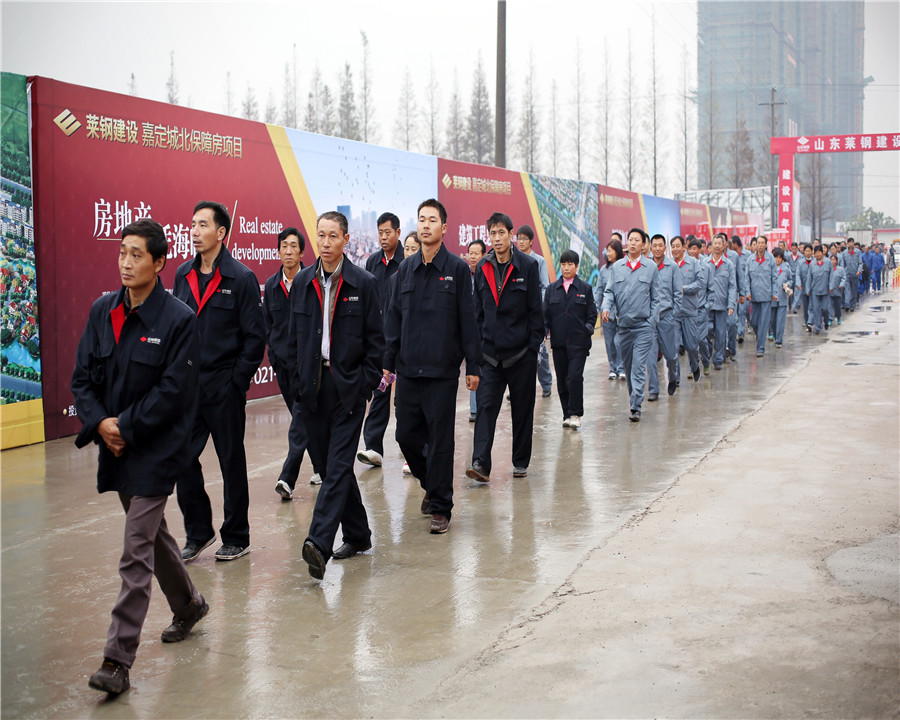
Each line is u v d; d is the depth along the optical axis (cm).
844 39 13488
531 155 4541
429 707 341
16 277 796
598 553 520
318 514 476
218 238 506
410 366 572
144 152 923
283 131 1116
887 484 662
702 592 454
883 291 4272
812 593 450
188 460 383
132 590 359
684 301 1235
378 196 1312
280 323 656
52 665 383
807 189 7931
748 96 9138
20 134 795
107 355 372
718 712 332
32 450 801
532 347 689
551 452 810
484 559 515
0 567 505
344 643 400
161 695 354
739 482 677
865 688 348
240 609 443
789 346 1736
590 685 355
